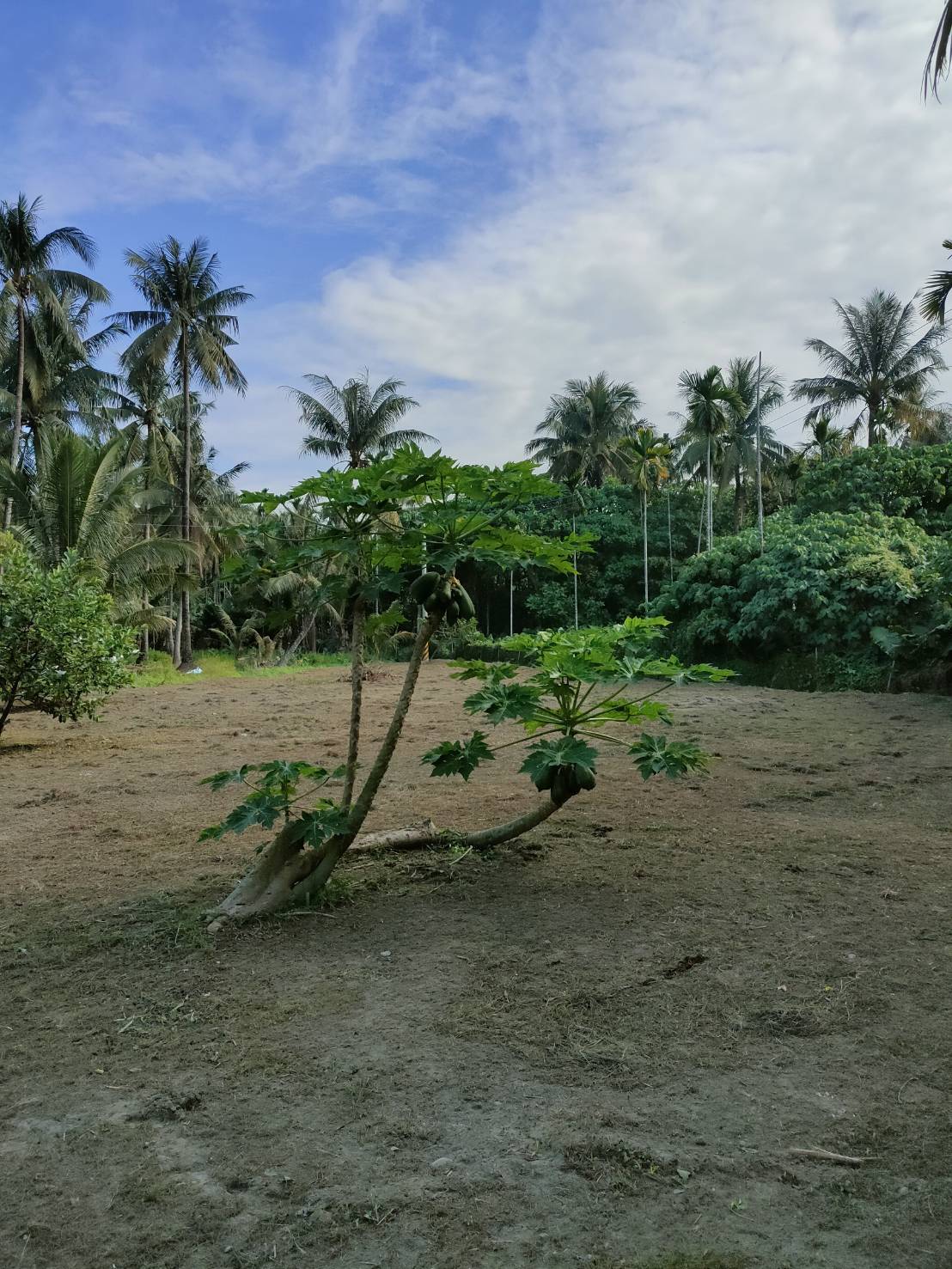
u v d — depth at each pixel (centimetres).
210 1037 332
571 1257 218
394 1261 217
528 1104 285
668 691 1791
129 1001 363
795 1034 332
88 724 1391
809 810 702
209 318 3425
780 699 1617
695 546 4362
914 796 752
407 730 1237
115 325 3416
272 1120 277
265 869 462
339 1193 242
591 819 659
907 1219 230
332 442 3788
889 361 3666
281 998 363
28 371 3011
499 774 864
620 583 4228
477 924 444
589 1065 309
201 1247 222
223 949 416
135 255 3281
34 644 1102
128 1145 265
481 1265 215
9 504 2664
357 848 549
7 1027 343
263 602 4012
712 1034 331
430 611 457
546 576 4297
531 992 366
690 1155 258
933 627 1739
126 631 1182
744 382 4156
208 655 4325
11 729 1341
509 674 516
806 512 2752
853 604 1912
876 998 359
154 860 571
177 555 2672
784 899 478
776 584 2028
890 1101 287
